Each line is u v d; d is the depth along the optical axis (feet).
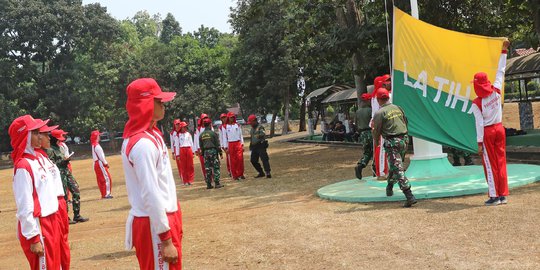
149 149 11.92
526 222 22.47
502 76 27.99
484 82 26.61
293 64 142.41
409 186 28.66
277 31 143.43
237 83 157.89
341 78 128.77
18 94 168.45
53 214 17.03
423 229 23.22
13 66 167.12
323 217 28.40
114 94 189.16
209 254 23.04
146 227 12.10
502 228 21.89
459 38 33.22
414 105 33.60
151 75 186.09
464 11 61.57
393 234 22.93
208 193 46.24
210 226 29.60
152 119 12.56
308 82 156.04
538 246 18.97
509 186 31.09
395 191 32.22
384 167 36.17
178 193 48.98
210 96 188.55
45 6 175.83
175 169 79.56
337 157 67.92
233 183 52.01
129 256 24.71
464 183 32.40
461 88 33.04
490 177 26.71
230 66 160.35
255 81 155.22
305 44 79.05
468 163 42.52
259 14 79.71
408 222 24.91
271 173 57.62
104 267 22.94
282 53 145.59
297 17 78.33
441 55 33.40
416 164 35.60
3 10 170.19
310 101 126.00
